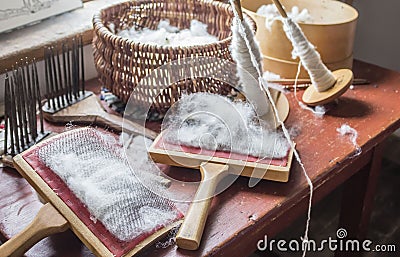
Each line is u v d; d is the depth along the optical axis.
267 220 0.78
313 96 1.02
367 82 1.12
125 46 0.90
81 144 0.81
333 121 0.99
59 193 0.74
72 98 1.00
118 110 1.00
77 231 0.70
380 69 1.18
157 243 0.72
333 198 1.58
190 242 0.70
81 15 1.17
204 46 0.89
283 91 1.07
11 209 0.79
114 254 0.68
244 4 1.19
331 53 1.08
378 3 1.50
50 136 0.91
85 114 0.96
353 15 1.14
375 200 1.57
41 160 0.78
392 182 1.62
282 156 0.83
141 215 0.72
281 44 1.08
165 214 0.74
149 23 1.11
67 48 0.97
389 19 1.50
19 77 0.87
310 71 1.00
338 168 0.88
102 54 0.96
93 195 0.72
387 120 0.99
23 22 1.08
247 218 0.77
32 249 0.74
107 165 0.78
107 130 0.94
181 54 0.88
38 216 0.72
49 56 0.95
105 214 0.71
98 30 0.94
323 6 1.20
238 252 0.80
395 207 1.55
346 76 1.02
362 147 0.92
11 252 0.69
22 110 0.88
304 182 0.84
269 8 1.21
